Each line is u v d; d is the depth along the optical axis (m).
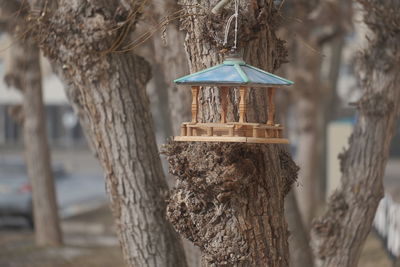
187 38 7.16
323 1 20.42
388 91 9.75
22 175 30.39
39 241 23.58
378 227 22.77
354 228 9.83
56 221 23.62
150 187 8.94
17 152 65.31
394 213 19.02
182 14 7.59
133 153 8.86
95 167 55.59
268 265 6.94
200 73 6.41
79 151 66.50
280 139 6.27
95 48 8.59
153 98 29.02
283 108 25.86
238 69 6.38
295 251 12.08
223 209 6.89
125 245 9.05
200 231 7.00
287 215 12.20
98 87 8.70
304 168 27.28
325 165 32.34
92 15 8.57
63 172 46.19
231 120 6.83
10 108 23.50
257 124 6.26
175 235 9.07
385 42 9.73
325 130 31.69
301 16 17.02
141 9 8.60
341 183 9.98
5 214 27.94
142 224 8.93
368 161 9.78
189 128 6.36
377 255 20.53
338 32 23.30
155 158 9.02
